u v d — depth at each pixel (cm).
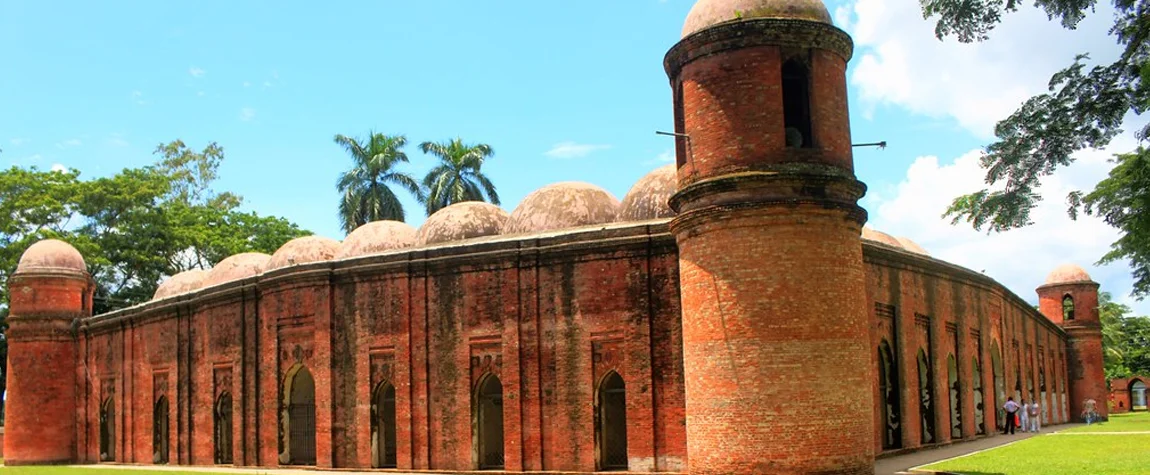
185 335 2612
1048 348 3659
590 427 1788
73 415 3177
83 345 3162
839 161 1512
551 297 1858
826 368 1430
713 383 1466
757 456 1414
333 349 2119
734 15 1522
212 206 5016
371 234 2370
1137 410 5950
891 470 1683
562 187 2128
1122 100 1271
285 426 2225
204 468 2361
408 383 1994
